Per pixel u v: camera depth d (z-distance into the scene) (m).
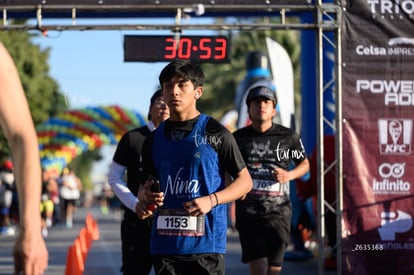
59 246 31.30
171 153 10.03
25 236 5.03
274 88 25.14
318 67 16.69
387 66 16.55
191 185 9.97
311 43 23.69
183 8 16.58
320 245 16.66
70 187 49.38
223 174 10.12
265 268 14.21
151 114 12.75
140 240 12.56
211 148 9.98
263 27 16.50
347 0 16.58
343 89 16.53
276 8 16.61
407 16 16.56
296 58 59.19
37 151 5.14
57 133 70.12
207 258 10.02
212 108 69.56
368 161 16.52
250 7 16.56
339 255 16.52
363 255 16.48
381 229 16.48
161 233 10.06
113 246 30.78
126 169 12.80
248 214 14.21
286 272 21.39
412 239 16.47
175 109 10.01
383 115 16.53
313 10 16.64
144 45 16.81
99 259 25.41
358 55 16.58
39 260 5.07
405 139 16.52
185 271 10.12
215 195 9.71
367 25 16.58
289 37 59.50
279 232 14.24
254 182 14.26
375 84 16.52
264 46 63.22
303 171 14.48
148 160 10.24
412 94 16.52
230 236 36.09
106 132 70.69
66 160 75.00
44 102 50.75
